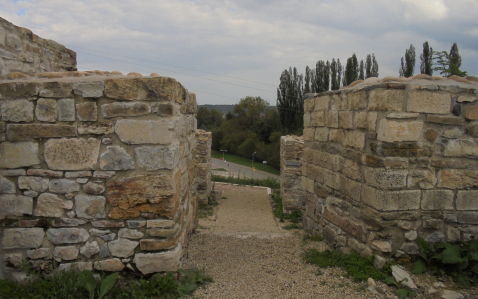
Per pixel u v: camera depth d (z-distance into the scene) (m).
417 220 3.68
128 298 2.90
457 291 3.20
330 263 4.04
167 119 3.05
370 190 3.75
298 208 9.45
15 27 3.89
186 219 4.34
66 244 3.11
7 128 3.02
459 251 3.54
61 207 3.08
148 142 3.05
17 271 3.11
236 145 38.88
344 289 3.38
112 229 3.11
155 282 3.03
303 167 6.10
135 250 3.13
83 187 3.07
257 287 3.48
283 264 4.21
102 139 3.05
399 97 3.53
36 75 3.48
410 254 3.66
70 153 3.04
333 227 4.79
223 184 15.45
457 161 3.69
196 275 3.46
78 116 3.03
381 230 3.64
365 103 3.88
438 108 3.61
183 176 3.91
